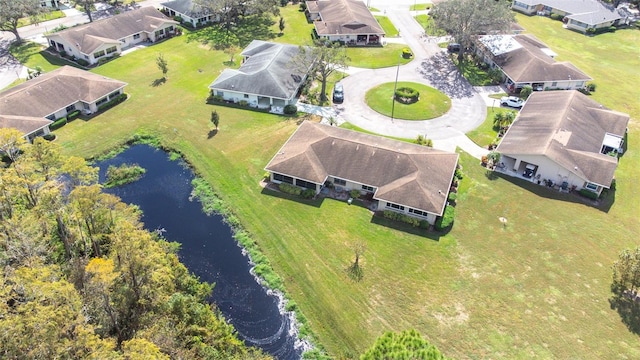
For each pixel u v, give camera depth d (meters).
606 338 41.50
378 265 48.19
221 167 61.84
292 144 61.91
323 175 57.03
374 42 100.19
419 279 46.81
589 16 109.62
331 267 48.03
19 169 44.34
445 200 53.56
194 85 80.81
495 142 67.12
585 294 45.56
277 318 43.75
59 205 43.25
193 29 103.25
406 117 73.75
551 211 56.00
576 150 60.97
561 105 69.69
